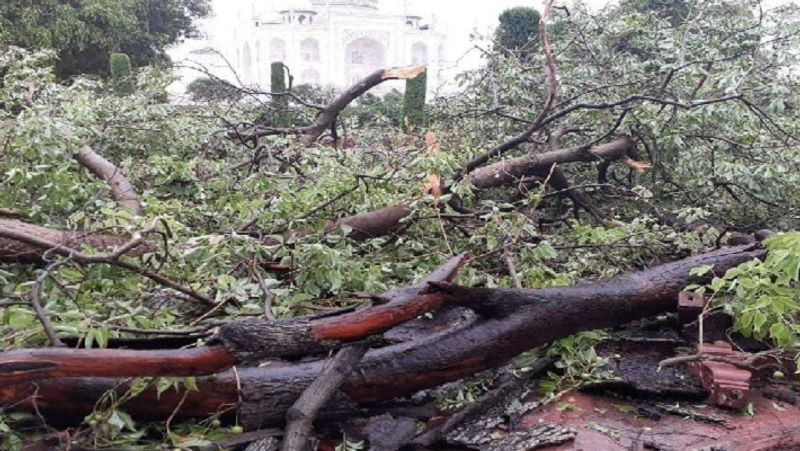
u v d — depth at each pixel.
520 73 5.26
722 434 2.06
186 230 2.74
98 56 14.85
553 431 2.02
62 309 2.12
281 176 3.76
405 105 10.17
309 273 2.63
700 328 2.37
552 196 4.59
